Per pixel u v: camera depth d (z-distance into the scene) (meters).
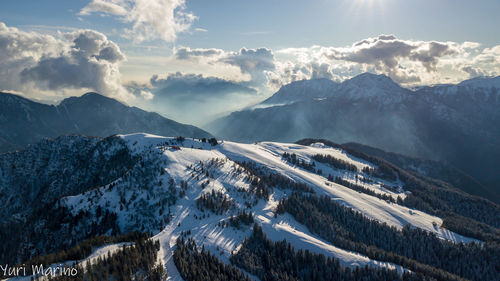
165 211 172.25
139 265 108.81
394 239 183.12
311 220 179.88
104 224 175.75
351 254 142.12
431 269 141.38
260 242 139.50
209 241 136.25
